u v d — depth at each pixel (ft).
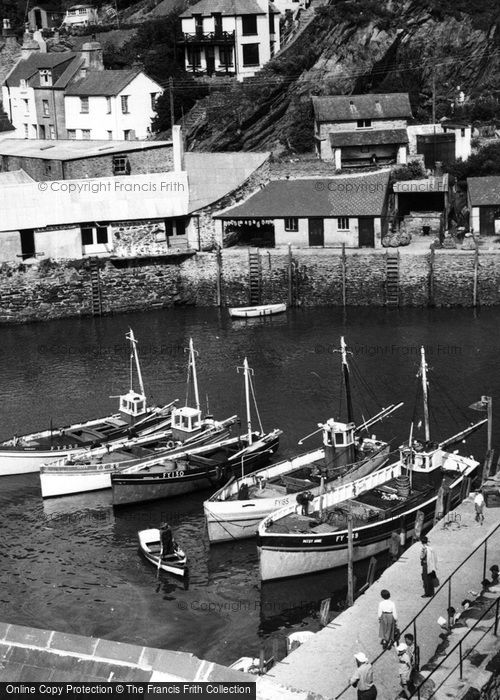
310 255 310.24
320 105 362.74
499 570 138.00
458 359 251.19
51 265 312.09
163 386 242.78
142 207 320.70
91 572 164.96
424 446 180.45
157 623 149.89
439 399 226.38
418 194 333.62
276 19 420.36
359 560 163.12
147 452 196.95
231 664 135.95
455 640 123.03
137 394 216.95
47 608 154.30
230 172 331.16
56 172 331.57
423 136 352.28
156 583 161.27
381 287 306.55
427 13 379.35
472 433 195.83
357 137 355.97
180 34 422.41
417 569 143.13
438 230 321.52
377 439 207.62
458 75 383.04
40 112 412.98
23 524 181.68
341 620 131.44
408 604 133.59
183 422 201.87
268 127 382.01
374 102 361.92
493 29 375.66
